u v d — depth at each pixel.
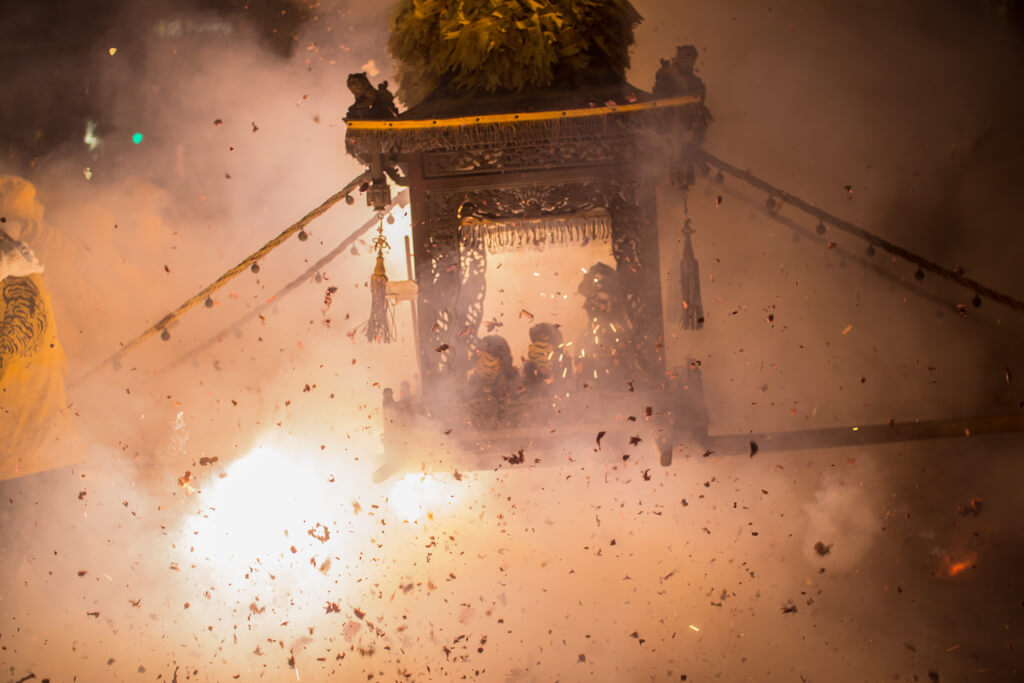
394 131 6.45
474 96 6.67
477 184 6.62
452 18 6.82
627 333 6.57
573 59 6.73
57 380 7.37
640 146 6.56
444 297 6.66
